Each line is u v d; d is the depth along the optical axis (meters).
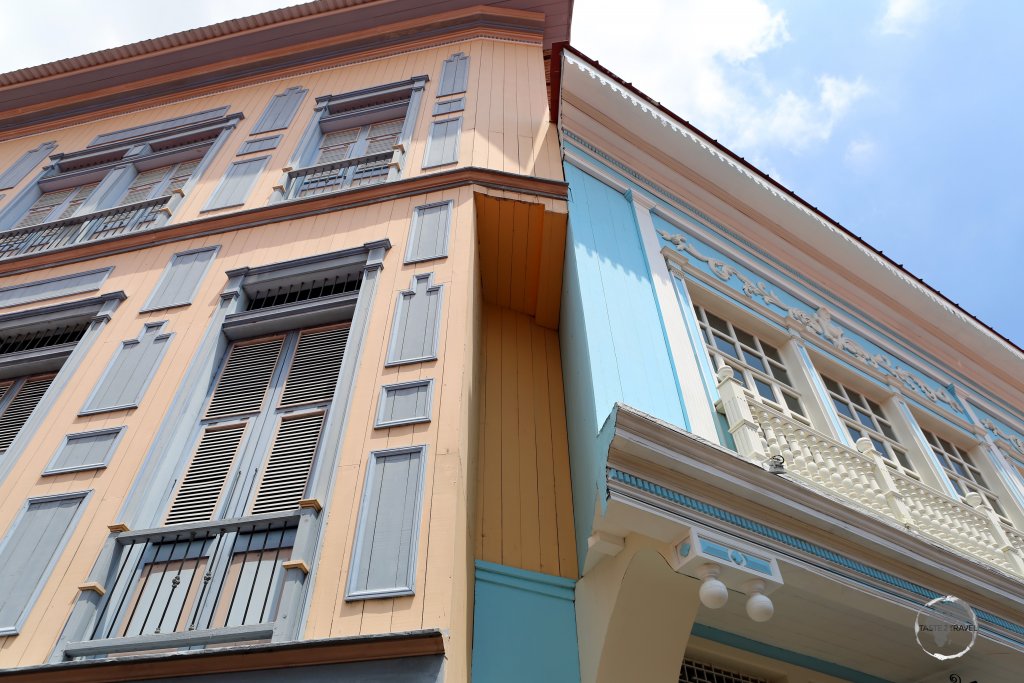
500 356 6.59
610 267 6.14
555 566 5.03
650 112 7.80
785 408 6.48
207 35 10.02
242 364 5.66
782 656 5.23
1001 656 5.11
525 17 9.67
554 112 7.50
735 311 7.10
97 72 10.28
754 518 4.30
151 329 5.91
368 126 8.56
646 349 5.52
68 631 3.78
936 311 9.58
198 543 4.35
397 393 4.66
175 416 5.05
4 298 6.81
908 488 6.00
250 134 8.56
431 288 5.43
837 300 8.85
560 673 4.34
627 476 4.00
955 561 4.99
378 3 9.68
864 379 7.85
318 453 4.72
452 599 3.52
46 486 4.73
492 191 6.44
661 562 4.26
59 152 9.55
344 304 5.66
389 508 3.98
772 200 8.51
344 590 3.65
